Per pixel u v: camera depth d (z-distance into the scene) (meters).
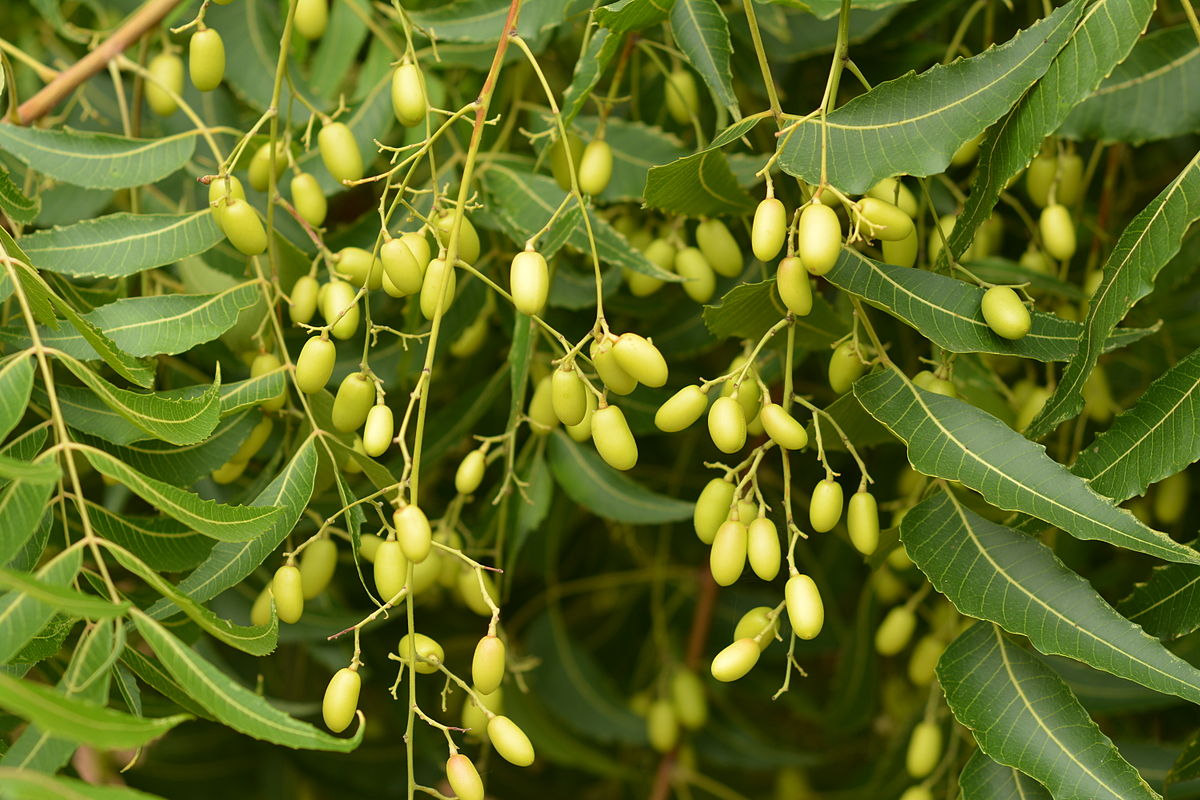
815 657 1.43
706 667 1.32
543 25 1.07
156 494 0.93
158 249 1.01
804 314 0.95
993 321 0.96
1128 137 1.06
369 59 1.13
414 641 0.95
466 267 0.96
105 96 1.21
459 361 1.19
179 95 1.11
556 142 1.05
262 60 1.14
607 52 0.99
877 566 1.00
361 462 1.00
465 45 1.12
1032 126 0.96
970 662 0.97
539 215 1.07
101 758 1.25
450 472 1.23
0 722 0.98
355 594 1.23
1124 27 0.95
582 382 0.96
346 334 0.98
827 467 0.98
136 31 1.07
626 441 0.96
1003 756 0.96
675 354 1.13
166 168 1.03
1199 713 1.17
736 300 0.98
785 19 1.13
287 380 1.04
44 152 1.02
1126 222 1.18
